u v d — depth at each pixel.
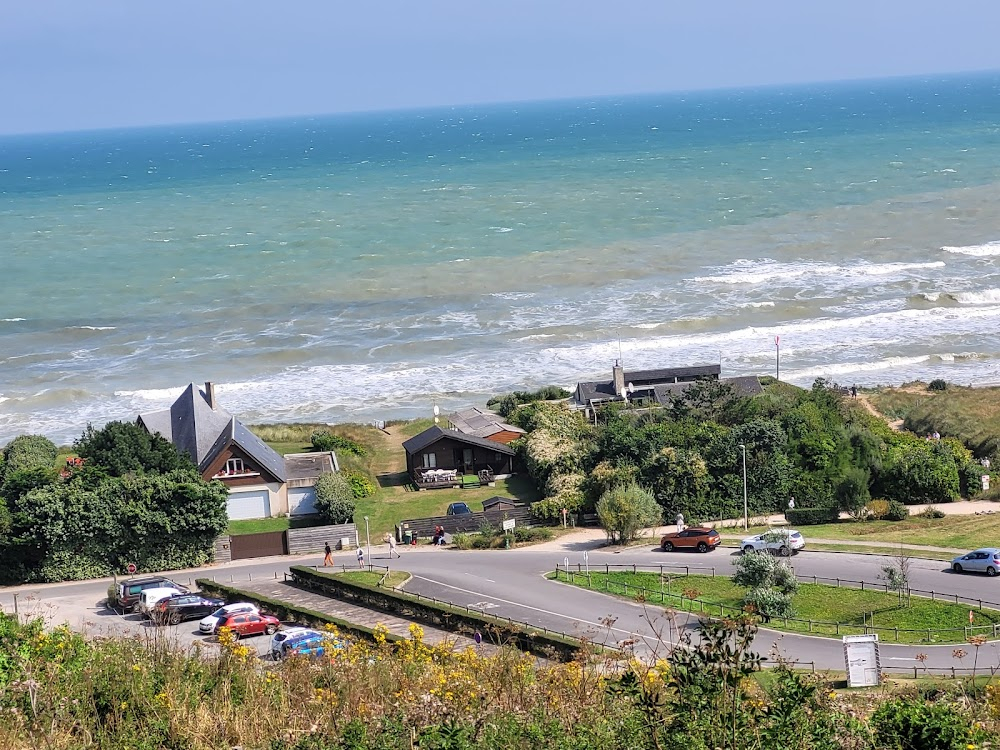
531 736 20.19
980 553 52.91
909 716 22.08
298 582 56.16
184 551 62.31
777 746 17.88
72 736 22.23
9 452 76.56
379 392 103.56
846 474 68.50
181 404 77.44
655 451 70.25
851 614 48.28
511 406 92.31
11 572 60.09
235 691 24.38
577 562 58.59
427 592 53.38
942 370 105.00
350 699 23.06
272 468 70.56
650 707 18.52
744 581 50.25
